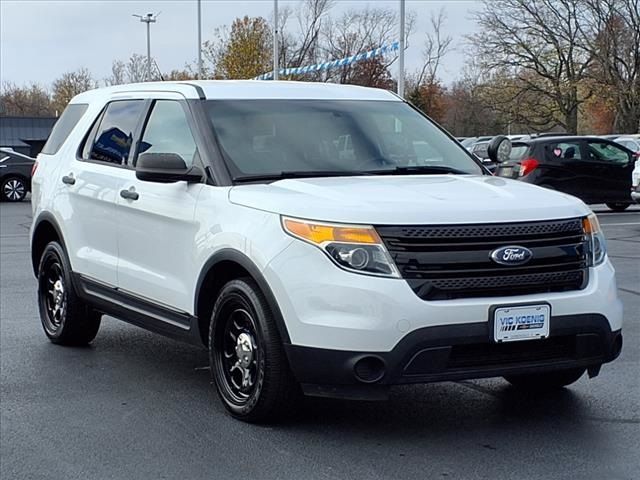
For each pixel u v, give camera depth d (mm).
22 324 8469
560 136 20047
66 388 6293
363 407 5734
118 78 62500
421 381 4676
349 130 6219
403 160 6156
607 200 19328
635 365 6676
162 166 5715
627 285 10203
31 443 5180
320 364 4754
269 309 5039
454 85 62188
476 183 5551
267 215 5078
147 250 6195
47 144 8102
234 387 5484
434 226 4734
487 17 52031
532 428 5301
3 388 6301
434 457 4848
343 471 4664
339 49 47469
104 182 6750
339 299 4680
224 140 5844
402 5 26172
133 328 8281
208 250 5445
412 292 4641
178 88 6414
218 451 4984
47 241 7949
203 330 5703
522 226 4887
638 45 47562
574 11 49469
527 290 4875
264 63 48719
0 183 25703
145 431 5352
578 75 50125
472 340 4684
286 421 5418
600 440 5078
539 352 4926
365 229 4699
